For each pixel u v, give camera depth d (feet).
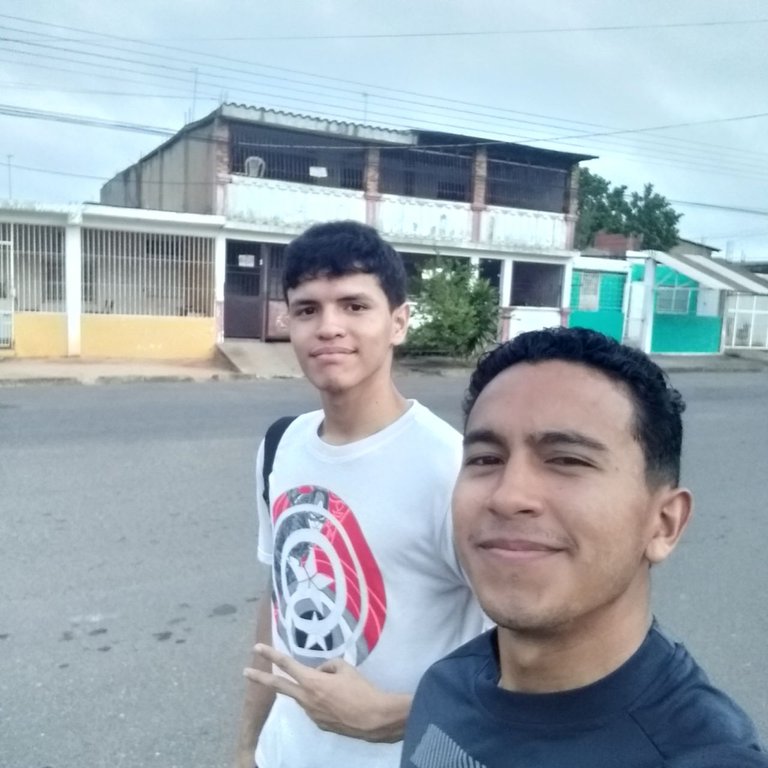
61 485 19.62
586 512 3.20
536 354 3.53
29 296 48.24
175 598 13.16
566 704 3.31
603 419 3.31
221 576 14.15
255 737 6.23
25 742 9.20
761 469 25.02
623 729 3.17
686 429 32.24
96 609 12.64
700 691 3.22
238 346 53.11
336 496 5.38
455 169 62.44
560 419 3.31
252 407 33.63
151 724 9.64
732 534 18.01
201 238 52.37
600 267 71.15
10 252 47.34
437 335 55.52
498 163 63.93
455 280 56.29
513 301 67.56
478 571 3.39
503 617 3.29
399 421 5.38
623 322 73.67
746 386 53.52
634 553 3.31
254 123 53.62
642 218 123.95
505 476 3.34
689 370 64.80
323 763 5.28
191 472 21.35
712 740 2.99
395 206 59.57
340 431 5.57
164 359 51.57
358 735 4.91
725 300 78.79
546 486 3.28
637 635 3.41
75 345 49.34
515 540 3.27
